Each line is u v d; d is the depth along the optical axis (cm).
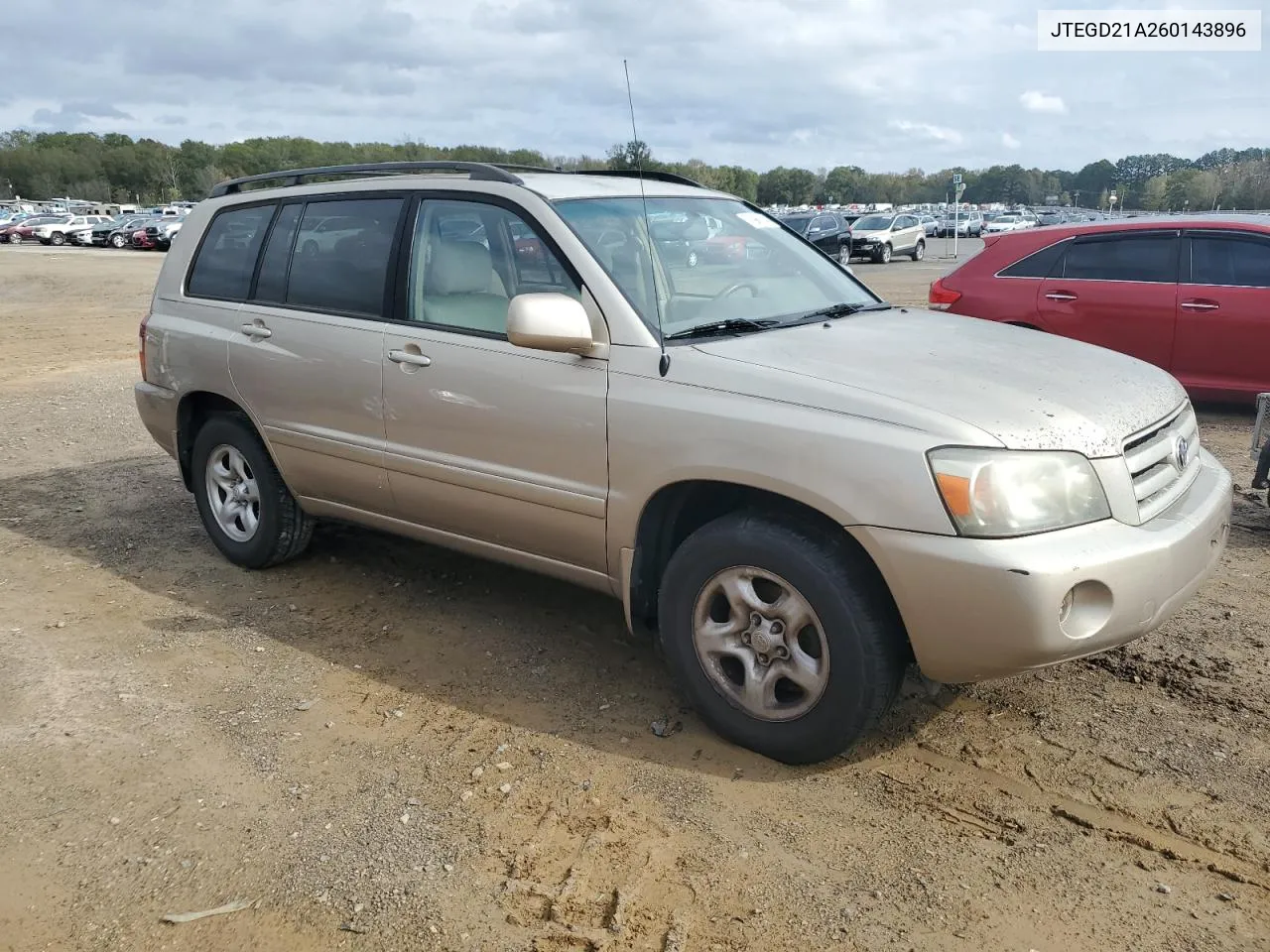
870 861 275
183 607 454
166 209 5519
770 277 409
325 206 443
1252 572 471
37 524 575
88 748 334
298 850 281
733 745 333
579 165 451
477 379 370
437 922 253
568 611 446
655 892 263
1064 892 262
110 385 1036
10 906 261
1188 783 307
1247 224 752
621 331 340
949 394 298
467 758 328
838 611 296
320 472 440
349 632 426
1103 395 319
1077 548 278
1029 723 343
